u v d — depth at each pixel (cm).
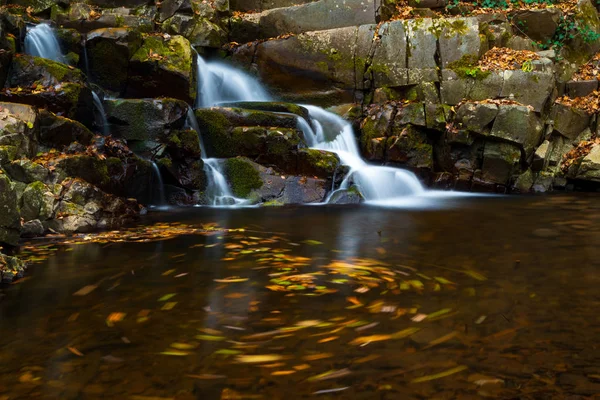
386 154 1219
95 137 870
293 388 273
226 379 283
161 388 275
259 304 399
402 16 1423
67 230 682
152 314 380
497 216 827
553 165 1236
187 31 1372
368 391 269
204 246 601
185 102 1027
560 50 1411
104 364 302
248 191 1009
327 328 350
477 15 1412
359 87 1331
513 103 1198
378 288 437
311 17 1414
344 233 684
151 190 958
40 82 902
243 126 1069
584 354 307
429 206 951
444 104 1233
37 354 316
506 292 425
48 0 1298
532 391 267
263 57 1387
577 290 429
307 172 1033
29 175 693
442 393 266
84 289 441
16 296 425
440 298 410
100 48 1103
